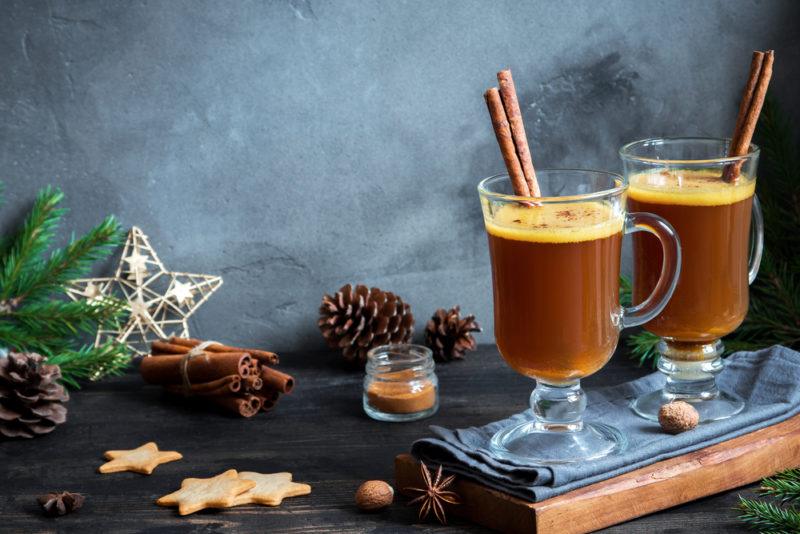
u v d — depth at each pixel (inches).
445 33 51.8
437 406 48.9
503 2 51.7
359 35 51.8
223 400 49.3
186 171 52.7
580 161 53.1
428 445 43.3
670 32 52.1
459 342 52.5
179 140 52.4
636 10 51.9
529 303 42.2
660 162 44.1
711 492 42.9
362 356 52.2
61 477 45.6
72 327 51.9
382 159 52.8
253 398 49.0
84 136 52.3
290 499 43.9
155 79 51.9
